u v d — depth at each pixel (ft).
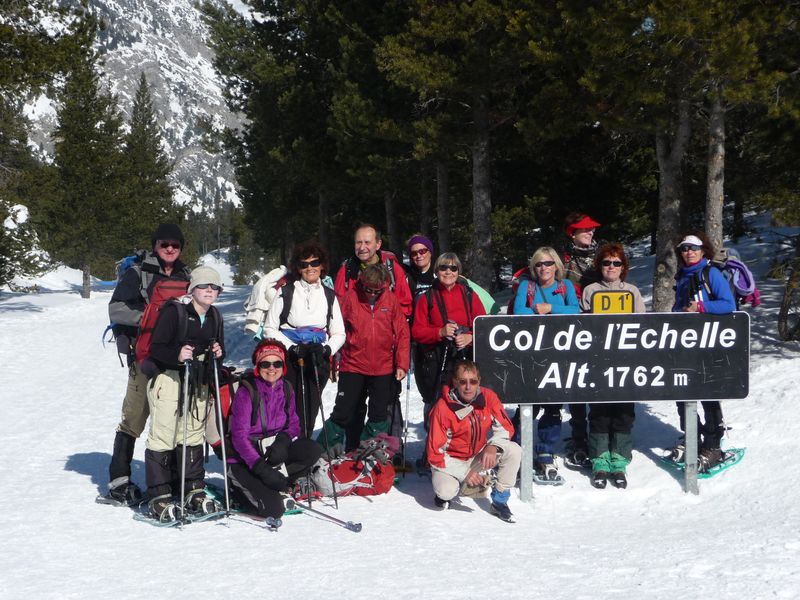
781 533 14.82
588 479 19.45
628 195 58.75
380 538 14.93
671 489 18.62
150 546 14.20
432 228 73.05
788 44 27.63
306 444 16.85
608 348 18.65
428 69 39.04
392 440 18.83
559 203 58.13
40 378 41.98
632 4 27.25
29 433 26.63
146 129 222.48
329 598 11.62
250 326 18.67
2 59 66.95
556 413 19.31
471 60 39.34
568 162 50.93
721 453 19.22
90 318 91.35
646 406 23.93
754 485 17.93
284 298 18.06
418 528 15.72
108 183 143.74
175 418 16.08
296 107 63.72
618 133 41.86
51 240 136.87
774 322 30.63
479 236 46.37
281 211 101.24
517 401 18.44
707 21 25.30
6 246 106.01
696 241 18.99
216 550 13.98
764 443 19.84
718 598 11.58
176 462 16.42
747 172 38.63
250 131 92.79
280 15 70.95
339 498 18.10
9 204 93.56
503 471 16.96
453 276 19.10
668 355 18.71
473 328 18.47
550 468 19.30
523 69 43.55
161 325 15.75
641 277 51.34
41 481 19.57
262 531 15.31
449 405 17.20
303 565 13.16
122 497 17.26
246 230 315.37
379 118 47.57
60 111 141.08
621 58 28.27
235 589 11.96
